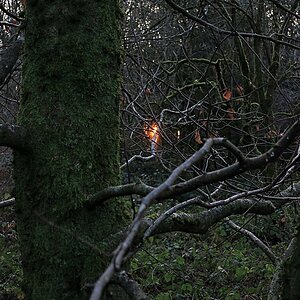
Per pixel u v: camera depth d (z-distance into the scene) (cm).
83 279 173
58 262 176
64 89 185
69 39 186
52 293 175
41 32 189
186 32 420
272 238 714
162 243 699
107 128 189
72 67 185
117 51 194
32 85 188
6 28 396
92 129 184
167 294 540
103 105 188
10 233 735
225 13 552
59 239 177
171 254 662
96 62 187
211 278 602
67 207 178
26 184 186
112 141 190
